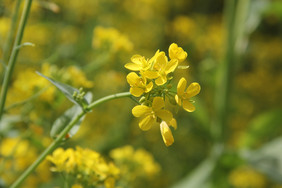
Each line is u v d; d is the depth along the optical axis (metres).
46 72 0.53
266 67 1.54
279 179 0.77
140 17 1.32
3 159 0.54
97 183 0.45
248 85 1.41
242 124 1.27
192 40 1.31
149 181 0.90
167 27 1.33
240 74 1.49
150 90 0.40
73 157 0.45
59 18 1.12
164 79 0.40
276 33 1.58
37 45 0.98
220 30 1.36
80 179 0.45
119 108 1.04
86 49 0.97
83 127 0.92
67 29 1.10
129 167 0.57
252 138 0.88
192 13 1.46
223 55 0.88
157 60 0.40
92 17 1.21
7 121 0.53
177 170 1.02
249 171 1.06
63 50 0.95
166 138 0.39
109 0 1.24
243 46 0.88
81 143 0.89
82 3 1.19
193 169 1.03
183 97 0.40
